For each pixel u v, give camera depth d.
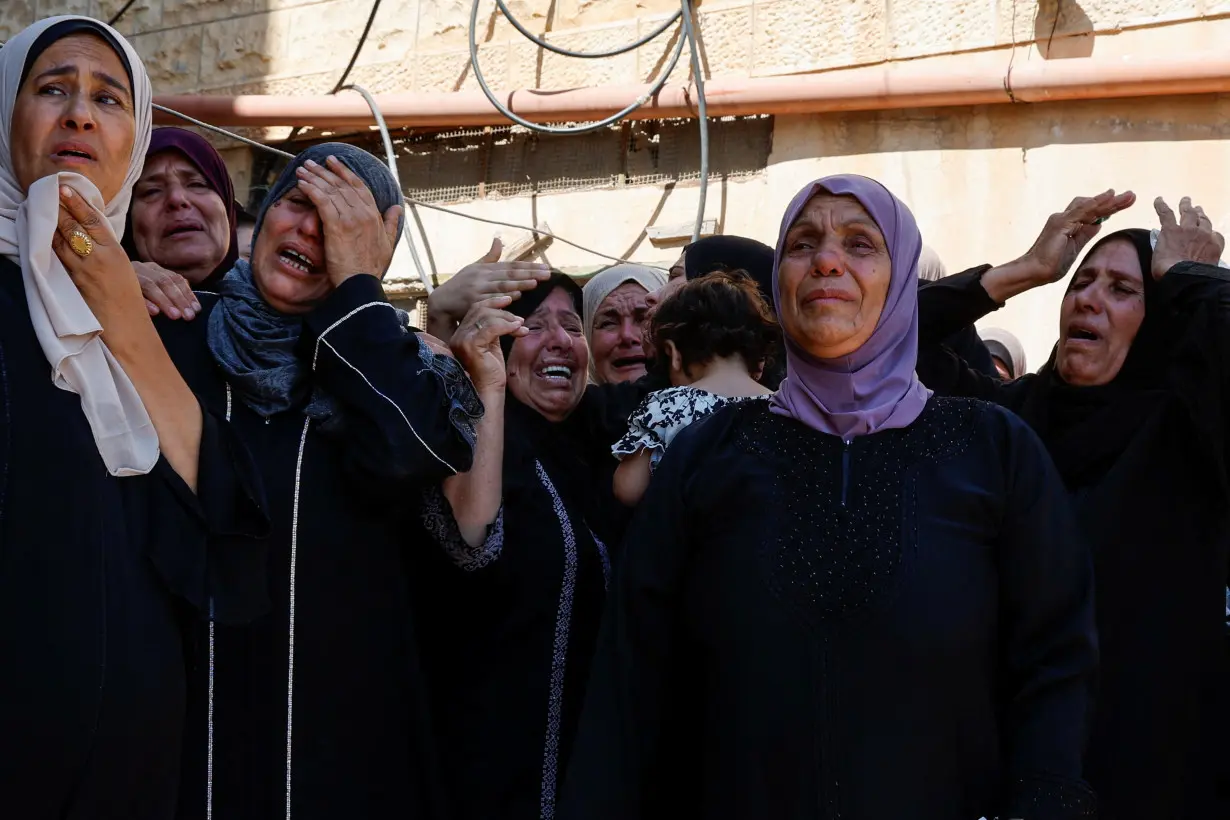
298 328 2.63
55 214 2.26
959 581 2.29
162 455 2.33
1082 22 5.63
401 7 6.97
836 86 5.88
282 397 2.54
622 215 6.43
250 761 2.38
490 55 6.75
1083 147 5.60
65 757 2.10
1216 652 2.78
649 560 2.49
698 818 2.35
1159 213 3.12
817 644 2.27
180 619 2.35
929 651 2.24
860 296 2.49
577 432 3.33
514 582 2.89
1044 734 2.27
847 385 2.49
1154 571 2.78
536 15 6.70
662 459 2.60
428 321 3.06
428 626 2.93
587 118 6.45
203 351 2.62
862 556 2.31
